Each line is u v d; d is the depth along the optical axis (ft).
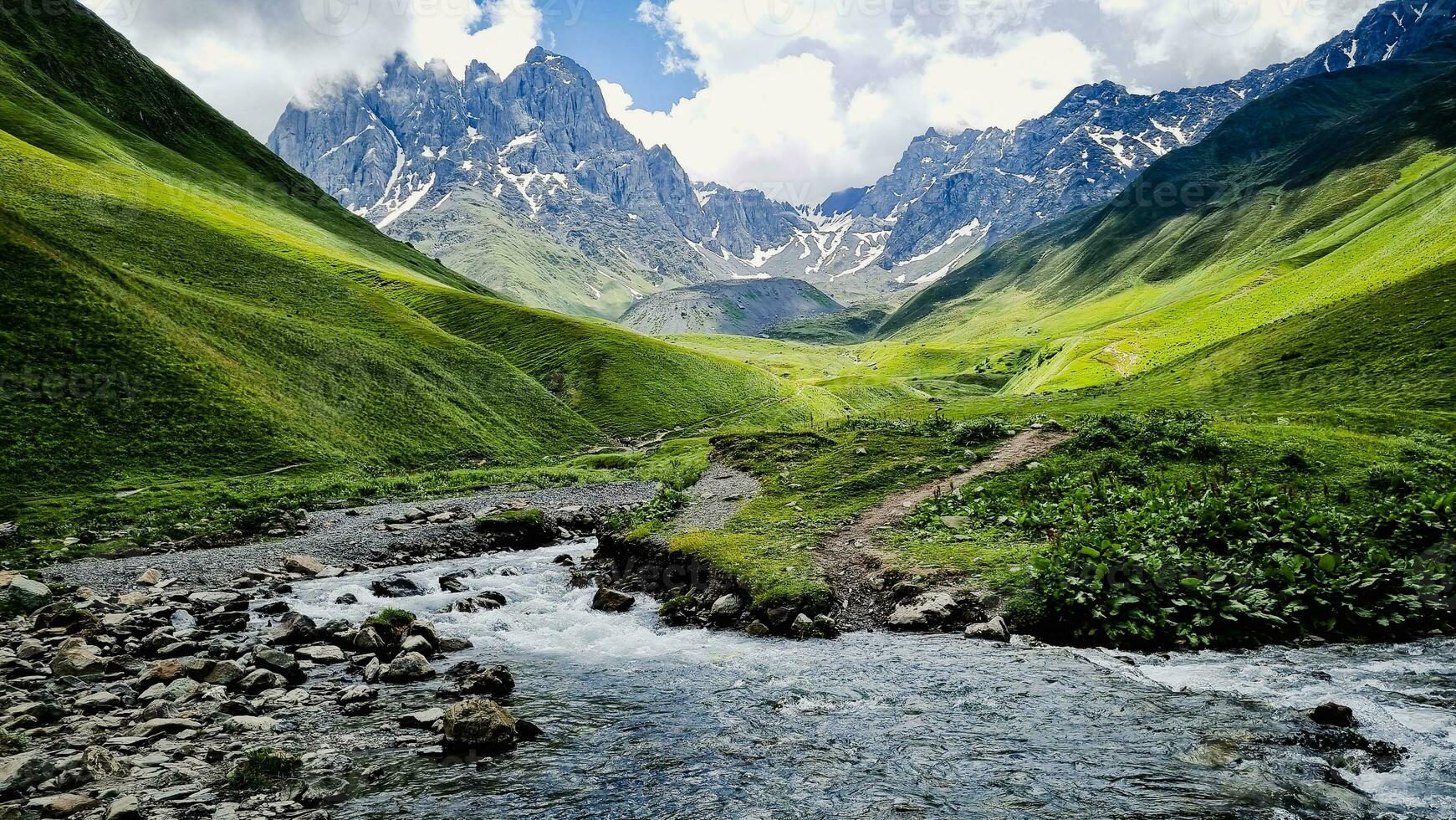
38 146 456.04
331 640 71.87
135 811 36.14
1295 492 105.19
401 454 265.54
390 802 39.01
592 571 112.37
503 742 46.65
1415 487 101.76
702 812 37.86
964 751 44.93
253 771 41.55
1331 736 44.93
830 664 64.08
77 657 62.18
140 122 626.64
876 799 38.99
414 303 541.34
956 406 304.71
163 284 289.12
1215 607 67.97
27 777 39.01
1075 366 469.57
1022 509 107.34
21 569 111.14
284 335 300.20
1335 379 220.64
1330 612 68.03
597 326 552.00
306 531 148.05
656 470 267.80
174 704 53.16
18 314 207.31
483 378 381.19
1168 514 90.22
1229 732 46.06
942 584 80.89
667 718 52.03
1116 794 38.68
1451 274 245.45
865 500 125.08
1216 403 238.68
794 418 508.94
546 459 328.08
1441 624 66.85
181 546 131.85
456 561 131.03
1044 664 61.41
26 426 176.96
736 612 81.25
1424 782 39.01
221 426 214.48
